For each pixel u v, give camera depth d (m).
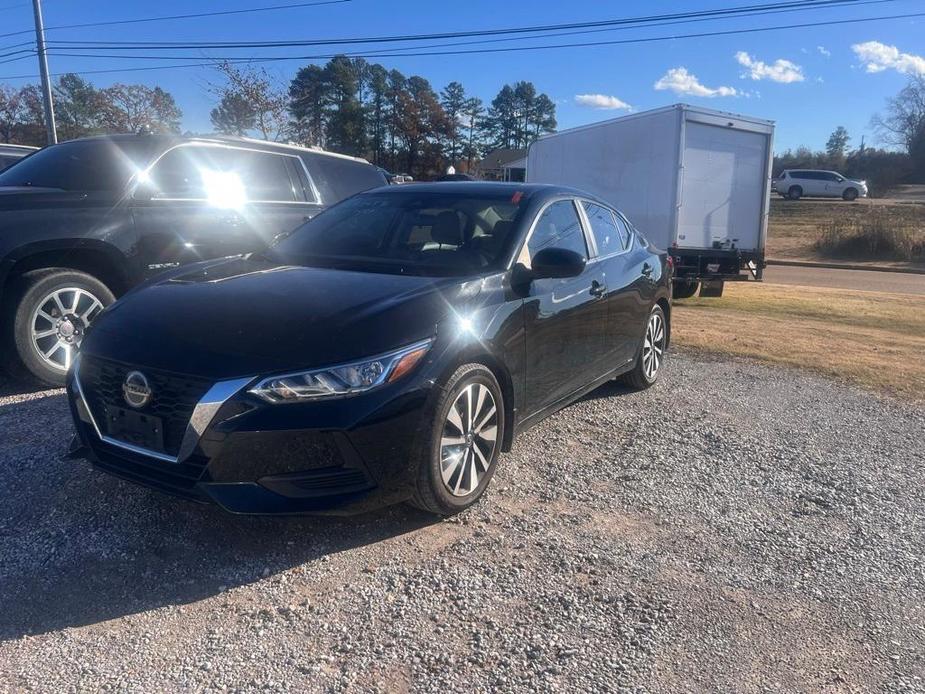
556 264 4.25
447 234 4.62
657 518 3.98
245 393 3.20
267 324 3.47
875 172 62.44
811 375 7.31
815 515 4.11
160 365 3.34
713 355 8.04
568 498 4.17
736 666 2.79
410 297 3.76
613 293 5.43
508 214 4.70
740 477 4.59
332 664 2.71
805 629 3.04
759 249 14.66
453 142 65.06
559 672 2.71
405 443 3.45
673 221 13.63
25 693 2.51
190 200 6.41
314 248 4.82
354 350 3.36
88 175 6.08
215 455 3.20
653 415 5.75
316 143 37.62
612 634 2.95
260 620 2.96
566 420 5.52
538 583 3.29
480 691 2.60
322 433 3.24
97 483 4.07
